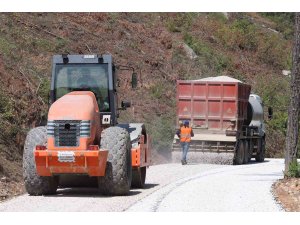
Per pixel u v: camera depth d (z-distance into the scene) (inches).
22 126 1177.4
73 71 904.3
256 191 882.8
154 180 1047.0
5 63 1357.0
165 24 2305.6
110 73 901.8
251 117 1697.8
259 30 2839.6
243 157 1589.6
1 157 997.8
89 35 1891.0
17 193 855.1
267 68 2554.1
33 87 1342.3
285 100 2333.9
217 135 1537.9
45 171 797.2
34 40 1642.5
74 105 813.2
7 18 1658.5
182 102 1562.5
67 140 797.2
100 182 815.7
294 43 987.9
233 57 2460.6
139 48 2022.6
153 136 1610.5
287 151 1007.6
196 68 2134.6
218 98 1545.3
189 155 1526.8
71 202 761.6
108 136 821.9
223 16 2751.0
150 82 1895.9
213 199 796.6
